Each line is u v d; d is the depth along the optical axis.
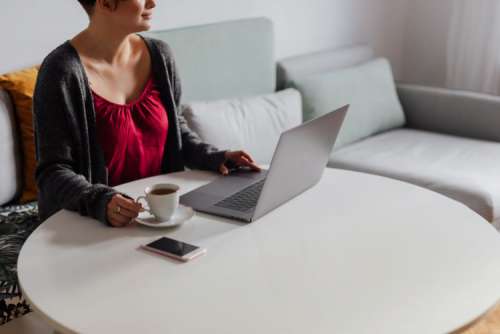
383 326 0.96
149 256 1.19
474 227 1.32
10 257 1.59
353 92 2.88
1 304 1.44
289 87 2.82
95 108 1.62
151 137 1.73
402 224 1.34
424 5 3.67
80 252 1.21
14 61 2.10
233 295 1.05
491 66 3.32
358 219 1.36
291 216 1.38
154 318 0.98
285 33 3.05
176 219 1.34
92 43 1.63
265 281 1.09
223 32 2.55
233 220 1.36
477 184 2.26
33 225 1.79
